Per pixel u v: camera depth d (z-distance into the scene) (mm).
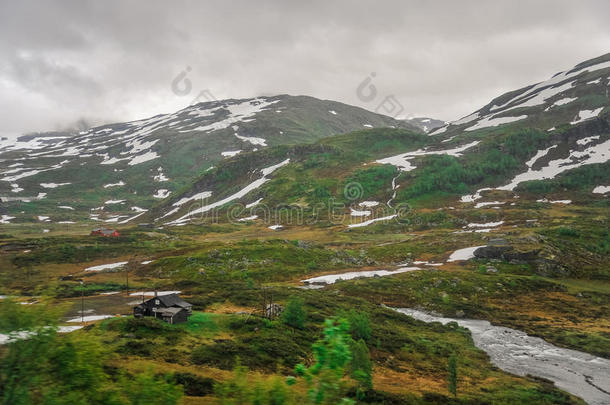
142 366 44906
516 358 68812
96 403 11805
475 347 74000
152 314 69750
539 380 58688
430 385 53844
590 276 119062
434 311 99188
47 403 11461
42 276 127188
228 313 79562
